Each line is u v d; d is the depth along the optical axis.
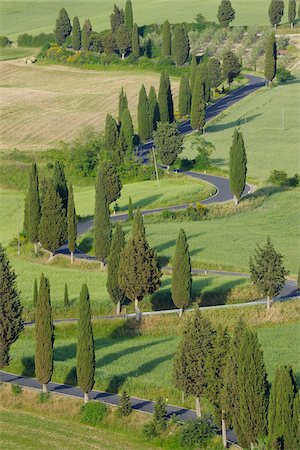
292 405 156.38
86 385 186.75
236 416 165.00
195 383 178.38
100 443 176.25
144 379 194.62
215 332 180.25
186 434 174.38
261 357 163.62
